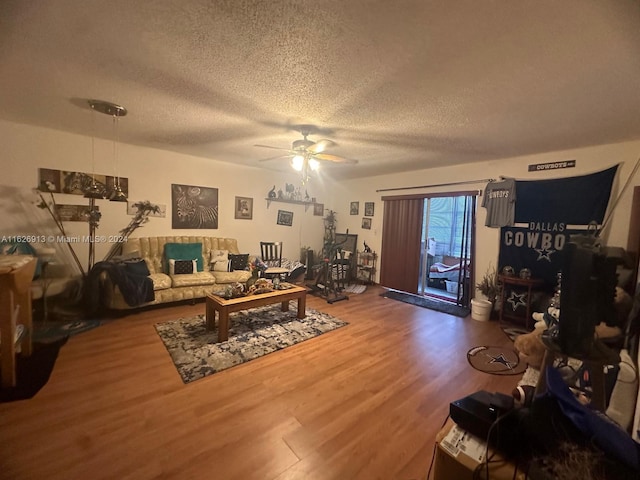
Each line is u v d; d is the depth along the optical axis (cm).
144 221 425
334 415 183
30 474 132
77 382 206
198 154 455
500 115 243
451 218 662
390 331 332
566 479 87
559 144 318
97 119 297
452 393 212
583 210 328
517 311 371
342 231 654
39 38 158
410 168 496
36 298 307
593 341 117
